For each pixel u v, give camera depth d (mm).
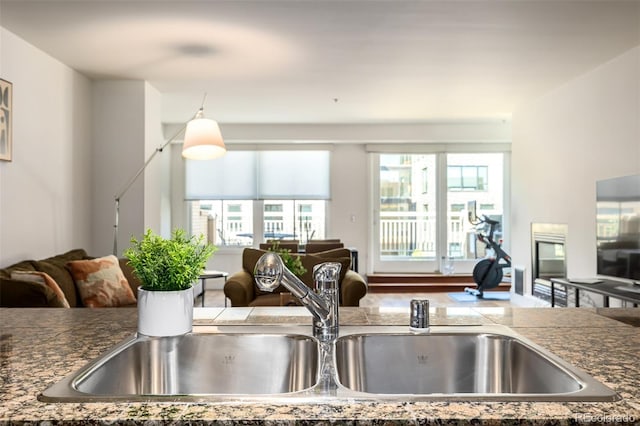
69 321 1445
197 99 5844
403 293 7465
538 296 5734
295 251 5777
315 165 8008
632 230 3943
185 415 735
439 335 1260
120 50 4043
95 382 984
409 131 7570
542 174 5680
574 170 5004
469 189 8164
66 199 4453
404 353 1254
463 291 7559
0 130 3469
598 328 1342
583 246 4836
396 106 6293
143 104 4965
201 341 1237
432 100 5961
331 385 868
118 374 1097
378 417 723
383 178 8180
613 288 3990
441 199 8102
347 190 8039
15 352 1104
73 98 4586
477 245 8133
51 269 3596
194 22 3447
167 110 6492
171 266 1203
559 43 3938
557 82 5129
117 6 3189
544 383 1043
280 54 4176
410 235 8156
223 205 8023
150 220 5141
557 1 3158
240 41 3842
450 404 775
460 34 3732
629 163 4141
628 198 3992
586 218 4789
